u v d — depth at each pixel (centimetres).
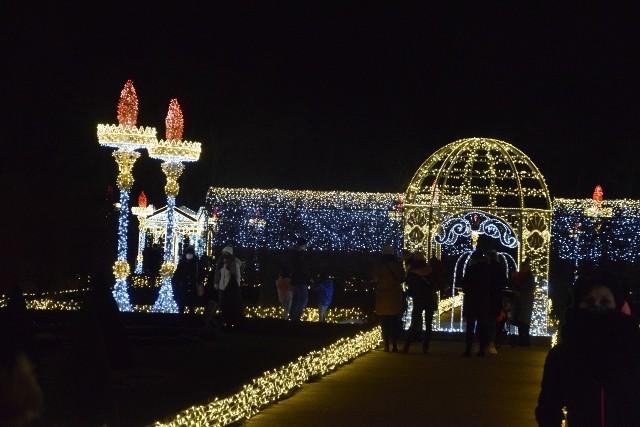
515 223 2759
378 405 1307
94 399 963
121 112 2633
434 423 1171
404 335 2491
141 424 977
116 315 1527
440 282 2222
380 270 2100
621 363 556
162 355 1788
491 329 2109
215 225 4231
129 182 2683
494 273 2114
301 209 4256
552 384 591
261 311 2948
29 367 432
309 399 1360
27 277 3278
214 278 2491
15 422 420
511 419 1210
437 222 2702
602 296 598
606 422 554
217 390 1221
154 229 4544
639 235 3975
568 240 4038
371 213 4244
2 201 3203
